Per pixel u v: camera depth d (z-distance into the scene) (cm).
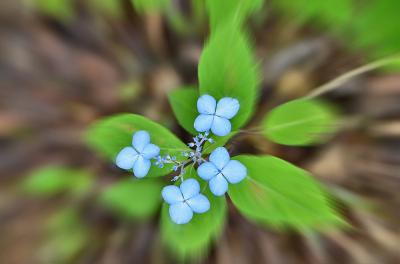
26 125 58
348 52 55
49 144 57
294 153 54
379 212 54
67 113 58
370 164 54
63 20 58
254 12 55
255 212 43
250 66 44
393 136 54
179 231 45
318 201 43
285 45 56
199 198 43
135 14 57
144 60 57
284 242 55
